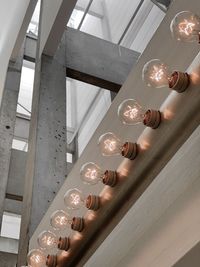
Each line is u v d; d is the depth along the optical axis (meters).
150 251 2.05
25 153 8.15
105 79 5.79
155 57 2.51
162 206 2.06
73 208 2.95
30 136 4.96
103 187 2.77
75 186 3.26
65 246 3.07
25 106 10.81
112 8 9.72
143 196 2.27
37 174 4.42
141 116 2.39
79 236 2.98
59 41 5.35
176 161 2.05
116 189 2.62
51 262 3.15
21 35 7.26
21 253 4.17
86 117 10.52
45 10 5.78
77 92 11.21
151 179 2.29
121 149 2.54
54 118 4.87
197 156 1.90
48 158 4.56
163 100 2.33
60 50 5.68
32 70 11.19
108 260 2.44
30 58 8.42
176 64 2.29
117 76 5.91
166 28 2.47
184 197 1.92
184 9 2.31
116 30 9.30
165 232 1.98
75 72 5.62
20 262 4.13
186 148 2.00
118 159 2.67
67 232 3.15
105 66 5.93
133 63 6.18
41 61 5.37
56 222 3.07
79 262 2.95
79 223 2.94
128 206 2.46
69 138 10.82
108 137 2.54
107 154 2.54
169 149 2.19
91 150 3.15
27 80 11.07
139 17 8.70
